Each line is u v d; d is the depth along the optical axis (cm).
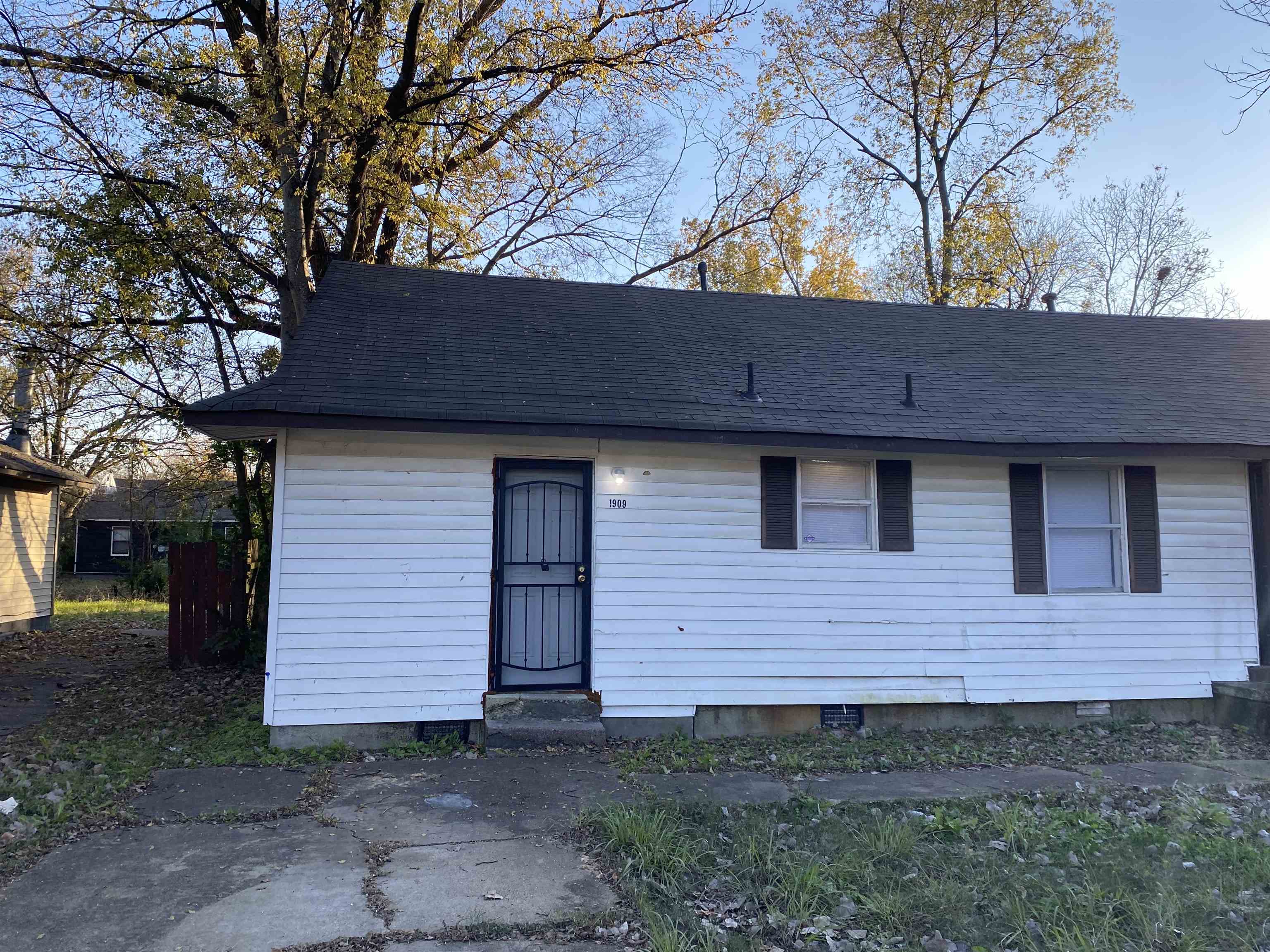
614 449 799
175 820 530
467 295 1012
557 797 586
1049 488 894
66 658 1241
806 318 1116
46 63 1080
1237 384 1024
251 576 1146
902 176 2473
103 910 397
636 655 787
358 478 737
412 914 397
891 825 516
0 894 414
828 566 831
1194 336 1202
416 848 486
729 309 1114
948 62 2305
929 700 834
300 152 1141
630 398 794
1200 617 899
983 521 866
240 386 1302
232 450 1133
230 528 1226
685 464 813
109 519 3491
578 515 800
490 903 410
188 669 1088
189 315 1244
